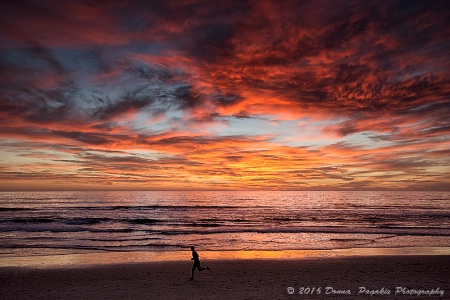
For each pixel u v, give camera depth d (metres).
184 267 16.47
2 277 14.41
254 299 10.57
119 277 14.30
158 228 37.62
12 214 54.75
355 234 31.70
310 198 156.50
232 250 22.70
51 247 23.78
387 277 13.79
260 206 86.81
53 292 11.88
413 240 27.45
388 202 112.00
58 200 106.94
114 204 87.31
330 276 14.09
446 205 91.12
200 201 115.00
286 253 21.41
